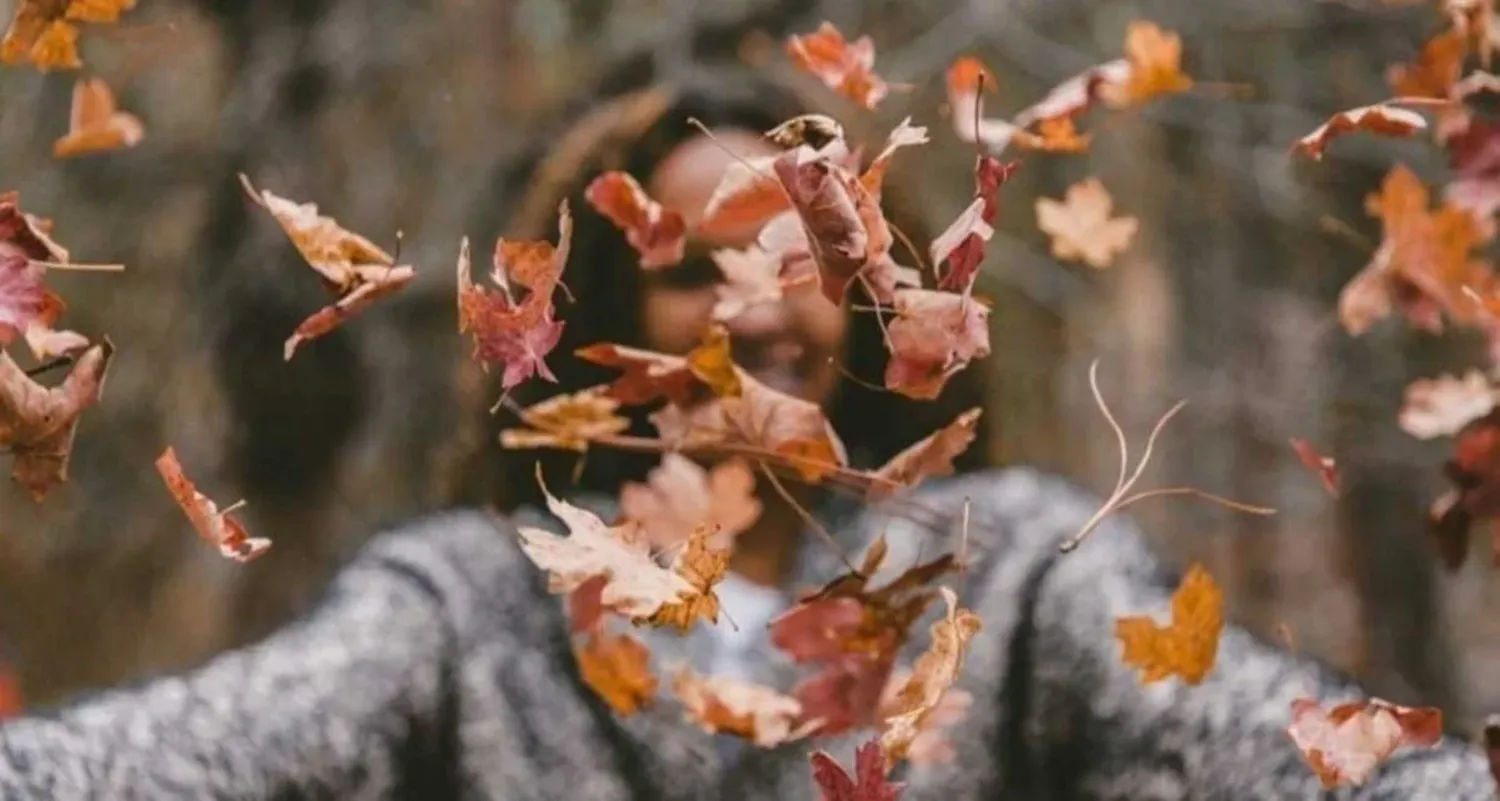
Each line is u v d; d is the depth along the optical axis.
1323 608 3.04
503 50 2.81
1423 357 2.91
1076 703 0.90
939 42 2.69
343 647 0.88
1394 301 0.85
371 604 0.91
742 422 0.72
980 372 1.07
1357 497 3.03
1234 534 3.07
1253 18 2.68
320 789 0.82
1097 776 0.86
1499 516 0.79
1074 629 0.91
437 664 0.90
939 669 0.64
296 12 2.80
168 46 2.75
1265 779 0.79
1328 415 3.01
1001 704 0.91
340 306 0.65
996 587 0.93
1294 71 2.75
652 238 0.76
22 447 0.64
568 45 2.78
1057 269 3.01
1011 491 1.00
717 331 0.71
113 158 2.83
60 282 2.95
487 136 2.79
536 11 2.80
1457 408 0.80
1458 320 0.87
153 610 3.14
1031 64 2.72
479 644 0.92
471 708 0.91
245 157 2.83
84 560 3.16
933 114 2.64
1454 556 0.80
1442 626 3.04
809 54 0.74
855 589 0.72
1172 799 0.82
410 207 2.82
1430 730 0.68
